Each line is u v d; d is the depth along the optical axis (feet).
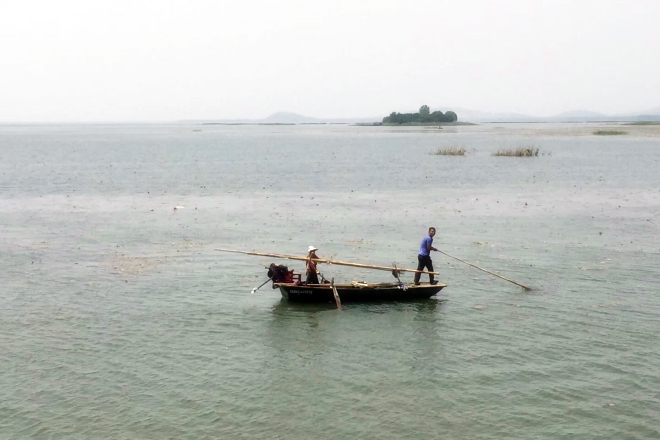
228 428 46.52
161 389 52.44
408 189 173.06
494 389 51.96
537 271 85.35
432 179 196.75
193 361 57.88
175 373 55.42
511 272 85.10
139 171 229.86
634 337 61.77
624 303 71.72
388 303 74.49
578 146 356.18
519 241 103.55
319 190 172.35
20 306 72.18
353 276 84.64
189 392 51.93
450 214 130.62
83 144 447.01
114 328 65.72
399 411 48.78
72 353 59.31
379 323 67.82
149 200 154.71
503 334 63.57
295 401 50.44
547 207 138.21
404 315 70.13
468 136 518.78
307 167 244.01
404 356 58.90
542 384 52.60
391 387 52.70
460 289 78.74
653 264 87.81
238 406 49.67
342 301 74.69
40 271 87.10
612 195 156.04
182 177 208.13
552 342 61.16
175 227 118.52
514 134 549.54
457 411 48.60
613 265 87.66
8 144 444.96
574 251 96.12
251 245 102.42
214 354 59.52
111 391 52.03
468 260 91.61
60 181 196.03
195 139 544.62
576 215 127.54
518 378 53.78
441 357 58.39
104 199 156.66
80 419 47.70
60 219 127.44
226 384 53.36
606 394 50.70
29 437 45.32
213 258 94.48
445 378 54.08
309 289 73.26
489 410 48.67
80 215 132.36
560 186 175.52
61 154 329.72
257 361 58.03
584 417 47.42
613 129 640.58
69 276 84.69
